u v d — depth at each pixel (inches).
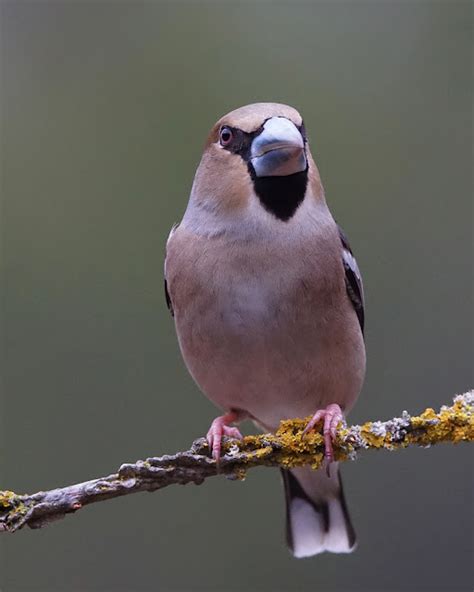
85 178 493.0
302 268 333.7
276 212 334.6
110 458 454.6
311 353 340.8
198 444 299.9
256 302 334.6
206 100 499.2
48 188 492.1
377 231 485.7
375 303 477.4
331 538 394.6
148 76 503.5
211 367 348.2
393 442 297.6
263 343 337.7
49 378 467.2
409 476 445.4
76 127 499.5
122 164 494.3
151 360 470.3
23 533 441.4
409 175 494.0
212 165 342.6
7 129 499.5
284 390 350.0
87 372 467.8
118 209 489.1
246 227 334.6
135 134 497.7
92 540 444.8
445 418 294.4
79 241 485.7
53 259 482.6
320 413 307.4
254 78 502.6
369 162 494.0
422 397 465.1
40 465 452.1
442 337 473.4
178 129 496.4
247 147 335.9
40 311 475.8
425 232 487.2
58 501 282.7
